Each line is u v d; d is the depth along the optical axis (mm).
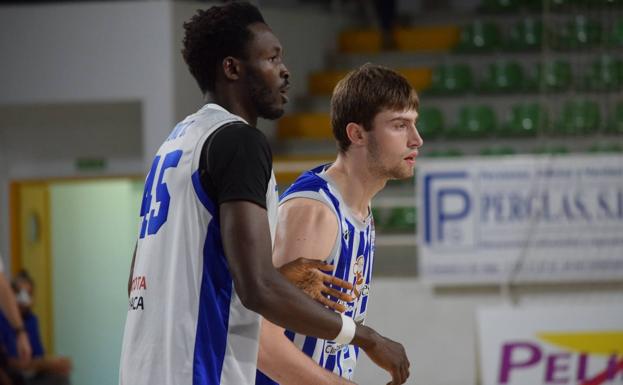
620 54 18828
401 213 15938
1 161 17797
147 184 4160
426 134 17984
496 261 13148
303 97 18859
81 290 19625
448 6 21234
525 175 13047
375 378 13016
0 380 11148
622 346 12320
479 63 19422
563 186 13008
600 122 17422
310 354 4824
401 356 4188
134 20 16594
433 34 20047
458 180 13164
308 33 19469
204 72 4117
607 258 12977
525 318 12453
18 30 17000
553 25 19281
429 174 13203
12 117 17625
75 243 19547
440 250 13219
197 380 3818
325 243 4781
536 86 18469
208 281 3863
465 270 13195
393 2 20328
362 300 5105
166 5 16469
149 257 4004
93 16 16766
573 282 13133
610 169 12930
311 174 4992
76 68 16828
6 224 17906
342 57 19875
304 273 4289
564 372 12367
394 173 4906
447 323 13555
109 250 20281
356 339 4031
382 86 4816
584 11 19234
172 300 3893
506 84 18562
